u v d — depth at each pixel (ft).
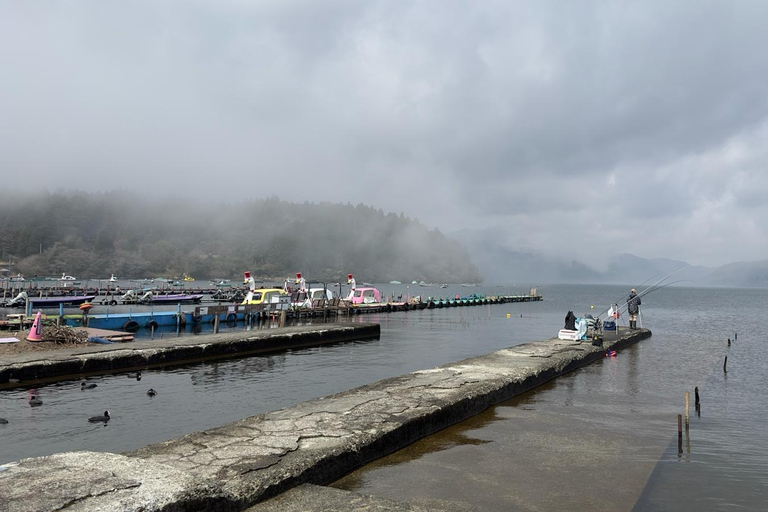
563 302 293.43
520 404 37.37
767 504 20.84
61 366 46.16
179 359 56.13
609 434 30.22
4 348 51.88
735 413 36.01
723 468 24.89
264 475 18.43
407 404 30.60
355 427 25.64
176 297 189.37
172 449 21.40
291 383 46.34
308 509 17.16
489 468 24.02
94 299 187.52
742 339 88.63
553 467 24.39
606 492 21.54
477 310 190.08
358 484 21.52
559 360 49.93
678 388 44.50
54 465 16.37
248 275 132.57
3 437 29.32
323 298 137.90
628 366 56.08
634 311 89.81
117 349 52.80
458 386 36.22
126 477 15.43
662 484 22.71
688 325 130.41
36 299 159.94
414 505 17.81
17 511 12.57
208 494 15.69
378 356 65.05
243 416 34.73
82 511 12.77
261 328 98.78
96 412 35.09
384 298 219.61
